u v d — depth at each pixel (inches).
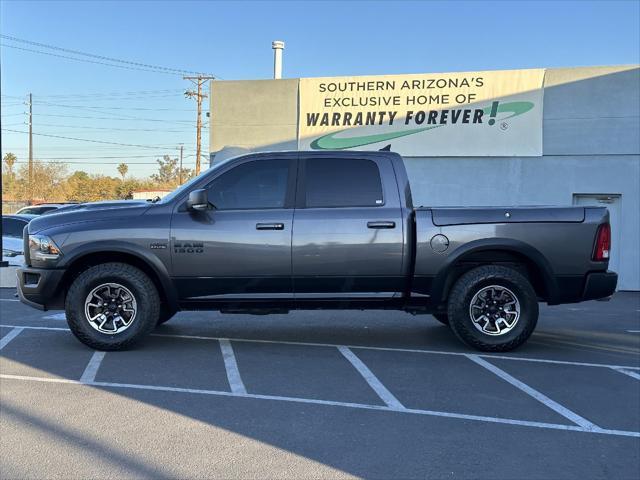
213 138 607.8
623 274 535.2
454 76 561.3
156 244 250.7
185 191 257.8
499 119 554.3
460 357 256.4
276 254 250.4
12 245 517.0
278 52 682.8
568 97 539.8
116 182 2947.8
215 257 250.8
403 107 573.3
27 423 174.1
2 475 140.6
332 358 252.8
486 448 159.6
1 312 360.8
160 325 320.8
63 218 257.8
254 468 145.7
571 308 418.0
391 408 190.2
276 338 292.7
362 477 141.9
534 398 201.8
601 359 256.4
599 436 169.0
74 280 255.9
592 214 256.7
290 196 255.6
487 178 559.2
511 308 260.2
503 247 252.7
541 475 144.3
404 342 285.9
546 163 546.3
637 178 529.7
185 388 208.7
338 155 259.9
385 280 254.2
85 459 149.9
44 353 255.1
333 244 251.0
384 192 257.1
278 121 598.2
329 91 587.8
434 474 144.1
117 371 228.8
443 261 253.1
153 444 159.5
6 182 2866.6
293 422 177.0
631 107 528.1
